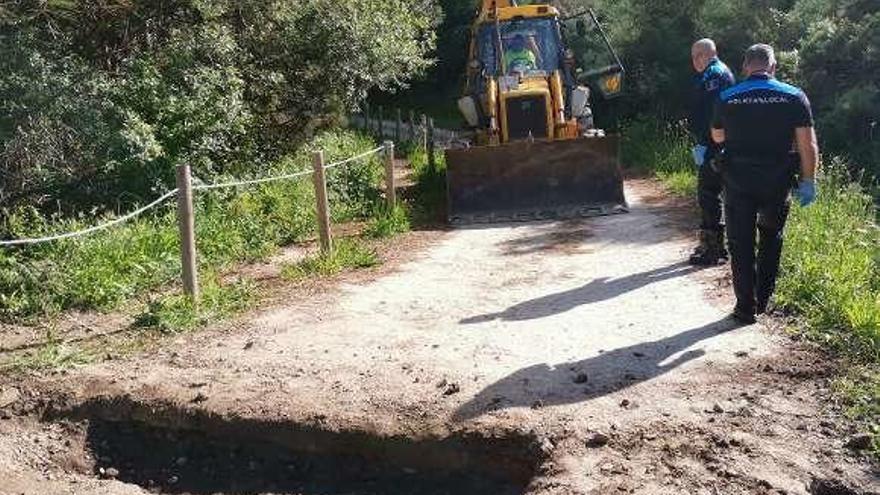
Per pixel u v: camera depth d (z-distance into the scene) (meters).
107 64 11.97
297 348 6.34
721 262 7.90
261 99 14.06
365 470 5.07
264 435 5.28
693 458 4.38
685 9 20.44
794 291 6.41
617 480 4.22
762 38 18.17
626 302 6.93
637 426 4.73
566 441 4.64
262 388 5.63
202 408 5.43
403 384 5.52
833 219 8.35
